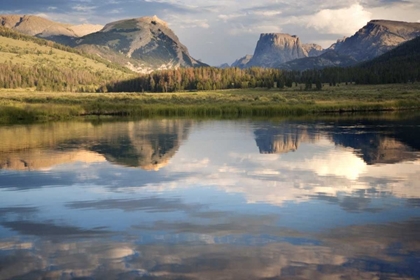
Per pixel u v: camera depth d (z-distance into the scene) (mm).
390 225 13586
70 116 66125
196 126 49094
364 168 23375
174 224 13758
